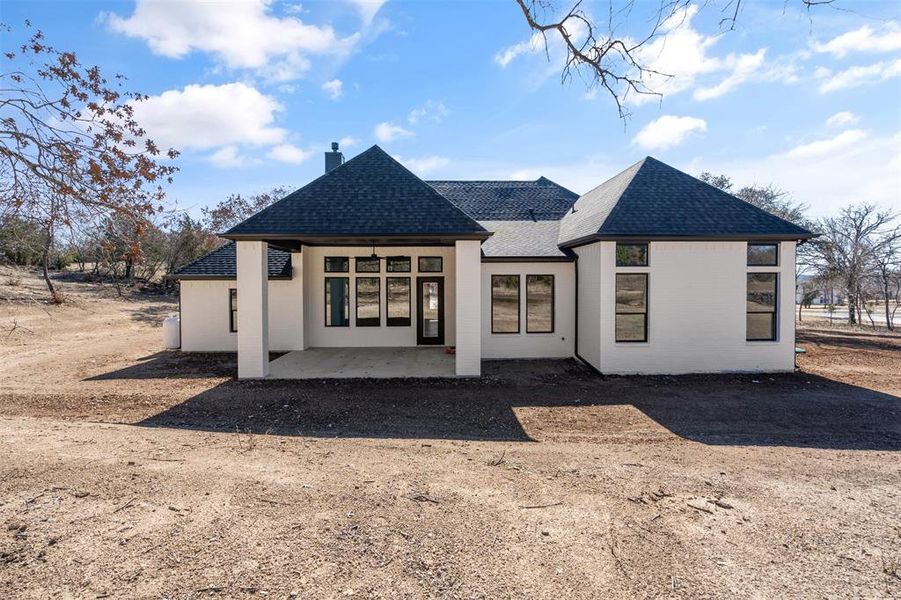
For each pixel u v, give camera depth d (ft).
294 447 20.81
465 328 37.63
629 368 38.58
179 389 33.86
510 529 12.96
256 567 10.77
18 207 19.86
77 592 9.66
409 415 27.86
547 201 61.41
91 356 47.09
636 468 18.43
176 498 14.19
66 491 14.32
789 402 30.60
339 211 37.35
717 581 10.76
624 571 11.08
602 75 20.86
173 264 91.30
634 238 37.35
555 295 45.39
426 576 10.69
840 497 15.61
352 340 51.80
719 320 38.65
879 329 68.44
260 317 36.99
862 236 69.77
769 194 82.99
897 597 10.28
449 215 37.29
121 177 19.17
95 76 18.47
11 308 68.69
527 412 28.63
